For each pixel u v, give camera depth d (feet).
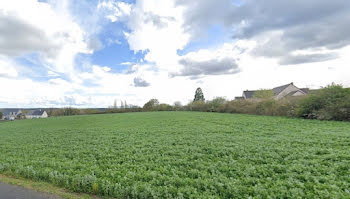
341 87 39.65
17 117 219.00
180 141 24.86
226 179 11.82
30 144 29.25
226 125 39.63
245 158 16.01
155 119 63.36
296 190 9.97
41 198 11.03
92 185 11.83
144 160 17.30
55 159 19.06
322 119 40.68
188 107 115.85
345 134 23.57
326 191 9.71
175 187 10.98
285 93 114.62
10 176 14.73
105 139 29.86
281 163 14.56
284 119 45.37
